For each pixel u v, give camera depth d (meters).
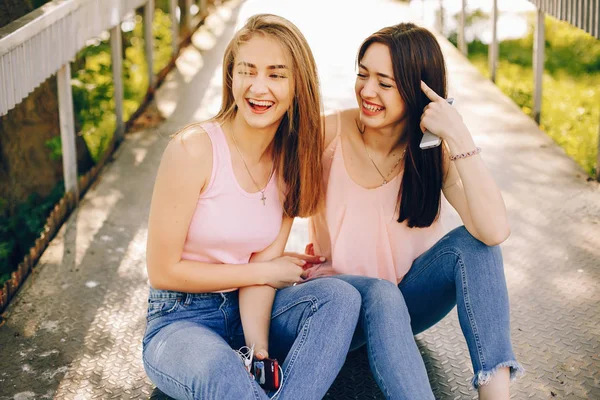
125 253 3.30
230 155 2.17
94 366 2.50
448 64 6.18
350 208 2.34
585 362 2.47
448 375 2.43
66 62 3.58
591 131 5.05
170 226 2.13
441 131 2.16
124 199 3.83
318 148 2.26
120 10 4.55
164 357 2.01
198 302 2.23
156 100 5.34
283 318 2.17
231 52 2.16
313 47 6.48
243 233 2.21
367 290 2.13
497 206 2.15
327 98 5.17
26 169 4.70
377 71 2.19
